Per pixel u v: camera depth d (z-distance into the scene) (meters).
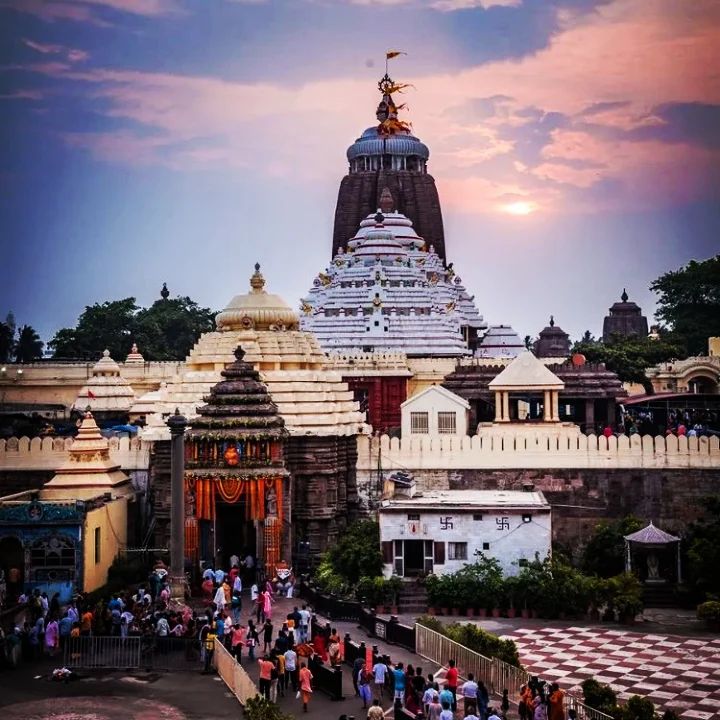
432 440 70.38
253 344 70.50
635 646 49.66
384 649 48.09
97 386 98.00
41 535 54.31
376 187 152.00
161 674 44.25
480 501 59.84
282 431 61.25
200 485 59.88
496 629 52.72
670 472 68.19
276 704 39.84
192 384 68.94
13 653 44.84
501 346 126.62
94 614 48.59
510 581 55.59
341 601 53.72
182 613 48.50
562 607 55.06
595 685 39.62
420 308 115.56
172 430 53.41
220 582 57.28
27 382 110.50
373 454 70.69
